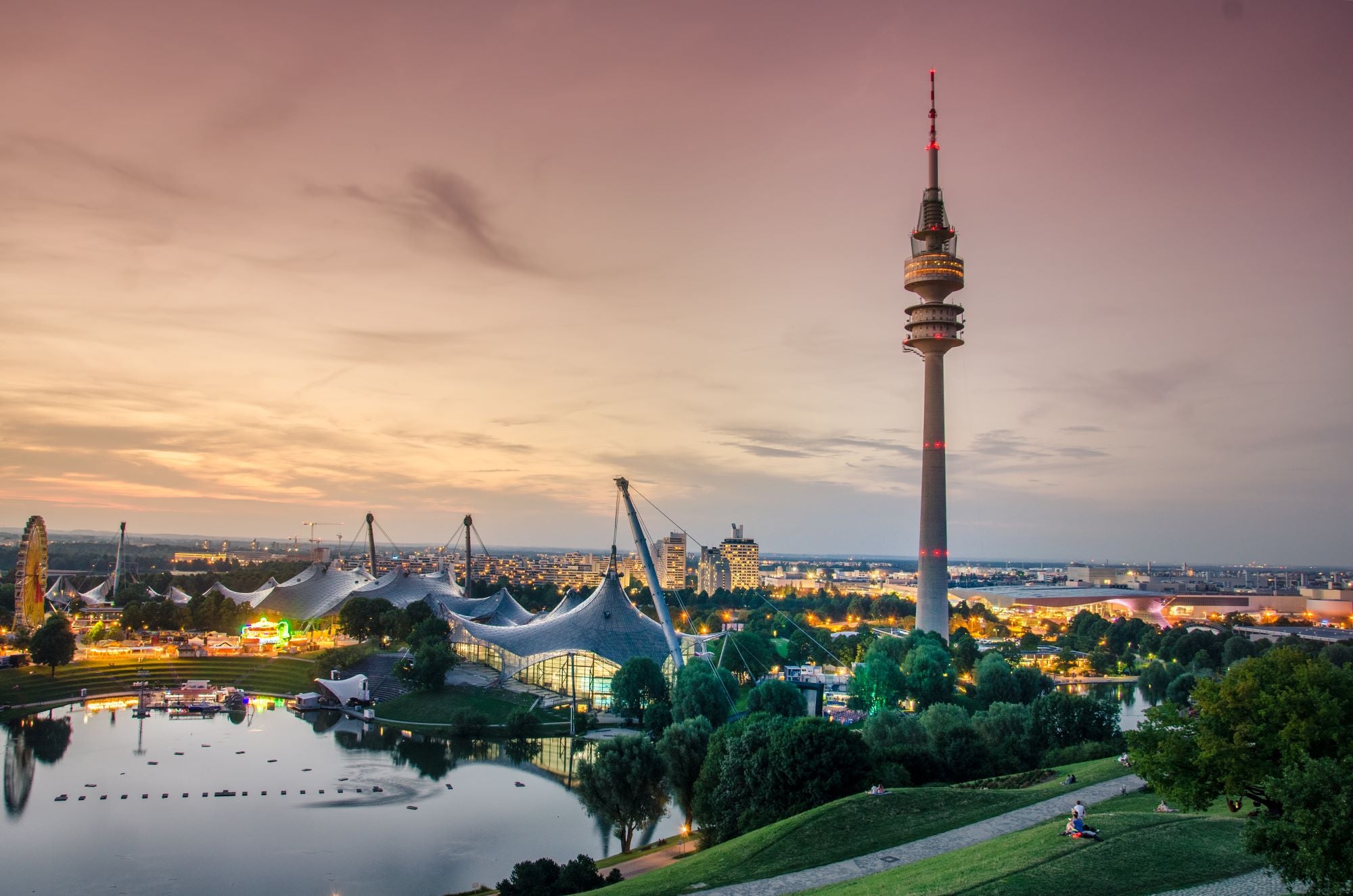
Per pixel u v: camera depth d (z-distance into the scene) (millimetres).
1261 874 56844
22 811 133000
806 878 72438
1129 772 98000
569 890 85500
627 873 97250
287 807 136875
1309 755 60688
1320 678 65125
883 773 102750
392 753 175250
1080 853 61656
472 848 119625
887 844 78750
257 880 107688
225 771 158125
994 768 118750
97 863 112688
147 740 182500
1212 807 75938
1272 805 64812
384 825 129000
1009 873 59750
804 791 98688
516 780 155625
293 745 179750
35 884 105688
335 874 109875
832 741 101438
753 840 85562
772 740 103500
